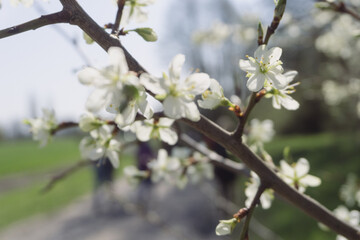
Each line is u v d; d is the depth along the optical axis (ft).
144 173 8.87
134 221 27.14
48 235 26.89
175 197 32.32
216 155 7.13
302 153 50.01
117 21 4.21
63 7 3.72
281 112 73.05
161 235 23.45
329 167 34.96
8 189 51.62
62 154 96.94
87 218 29.68
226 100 4.06
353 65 24.93
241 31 20.36
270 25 4.16
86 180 48.75
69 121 6.25
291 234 20.54
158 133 5.01
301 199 3.99
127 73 3.47
